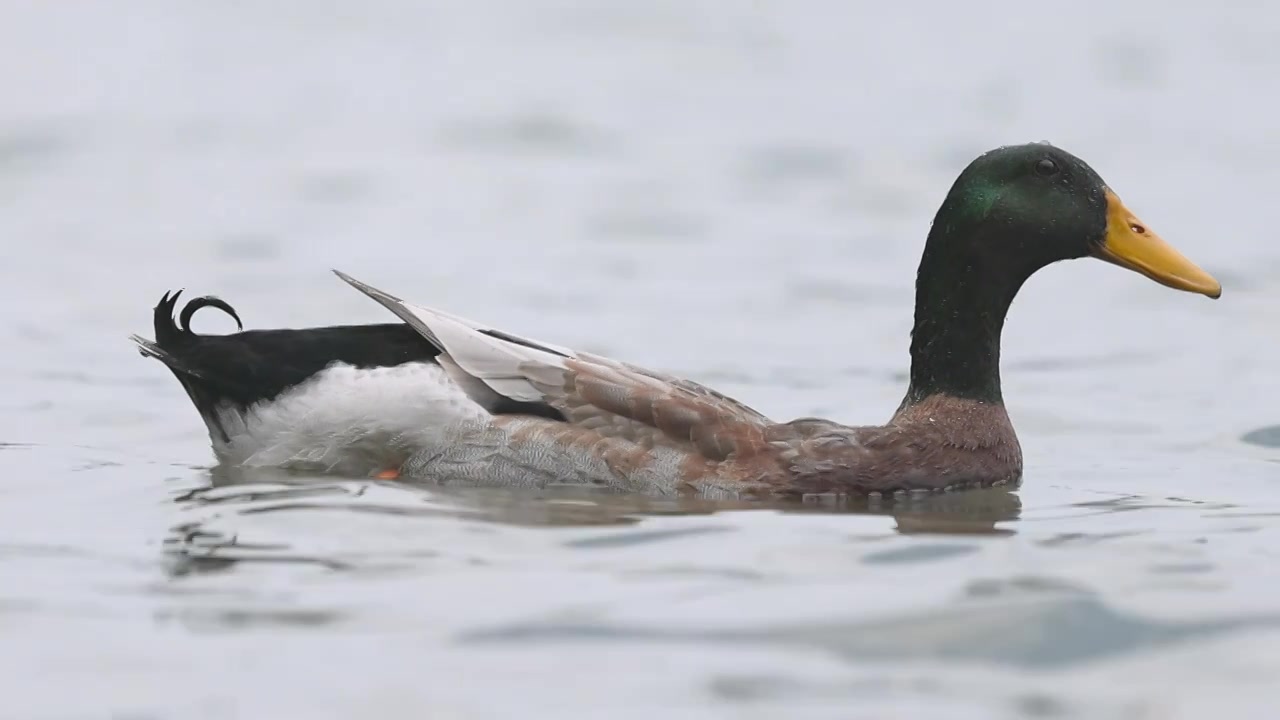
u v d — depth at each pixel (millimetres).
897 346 19750
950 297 13242
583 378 12641
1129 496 12844
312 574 10117
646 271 23719
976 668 8812
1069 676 8734
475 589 9883
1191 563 10586
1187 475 13750
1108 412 16625
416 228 26062
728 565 10461
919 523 11727
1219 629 9297
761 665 8789
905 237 25922
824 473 12531
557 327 20500
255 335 12820
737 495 12391
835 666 8797
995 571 10367
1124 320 21359
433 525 11227
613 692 8422
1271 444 15109
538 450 12391
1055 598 9664
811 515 11922
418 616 9398
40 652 8875
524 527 11258
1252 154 31734
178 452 13844
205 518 11359
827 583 10078
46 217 26109
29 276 22594
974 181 13227
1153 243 13273
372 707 8234
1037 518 11969
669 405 12609
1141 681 8672
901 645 9078
